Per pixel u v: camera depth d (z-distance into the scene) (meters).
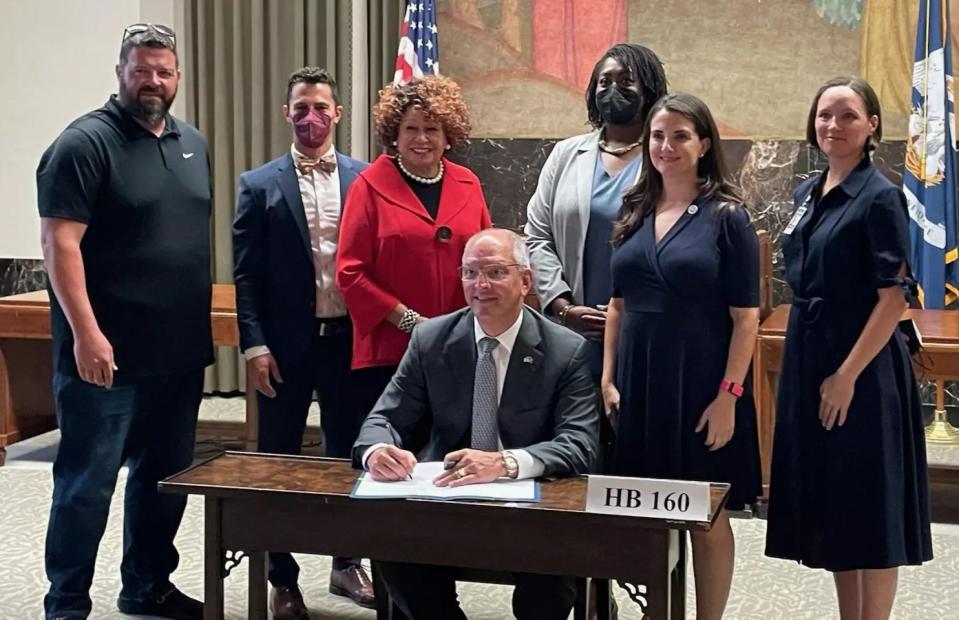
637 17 6.73
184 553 4.26
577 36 6.82
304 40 6.97
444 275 3.40
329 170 3.67
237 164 7.08
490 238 2.84
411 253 3.37
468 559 2.53
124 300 3.26
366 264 3.41
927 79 5.98
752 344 2.90
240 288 3.59
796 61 6.52
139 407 3.38
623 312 3.05
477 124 6.99
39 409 5.64
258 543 2.67
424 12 6.65
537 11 6.86
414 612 2.90
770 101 6.58
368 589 3.73
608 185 3.29
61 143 3.13
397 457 2.69
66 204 3.11
